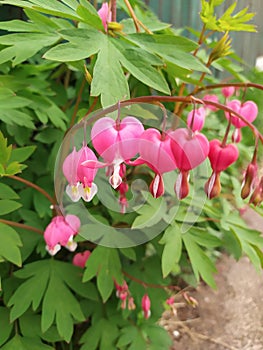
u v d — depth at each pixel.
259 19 0.89
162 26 0.39
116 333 0.45
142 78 0.28
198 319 0.62
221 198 0.48
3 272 0.43
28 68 0.42
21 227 0.42
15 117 0.39
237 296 0.66
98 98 0.35
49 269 0.40
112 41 0.28
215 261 0.70
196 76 0.47
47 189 0.45
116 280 0.40
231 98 0.53
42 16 0.33
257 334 0.60
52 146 0.49
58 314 0.38
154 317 0.47
